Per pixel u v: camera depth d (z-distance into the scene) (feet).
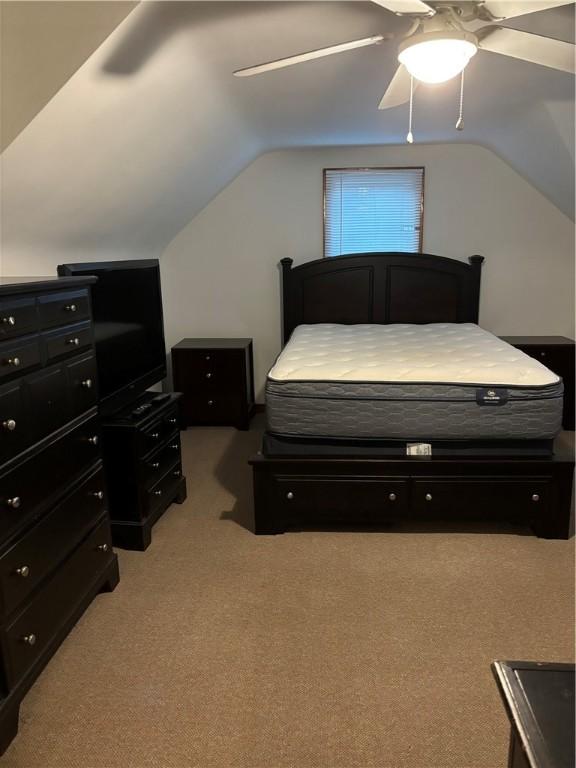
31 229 8.06
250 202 15.17
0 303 5.24
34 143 6.47
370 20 6.60
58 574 6.40
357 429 8.84
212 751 5.29
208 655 6.55
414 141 13.93
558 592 7.59
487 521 9.13
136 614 7.32
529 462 8.67
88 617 7.28
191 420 15.03
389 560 8.44
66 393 6.57
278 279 15.57
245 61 7.66
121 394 9.43
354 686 6.04
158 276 11.10
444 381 8.64
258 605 7.44
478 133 13.01
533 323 15.40
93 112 6.79
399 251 15.21
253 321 15.89
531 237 14.88
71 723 5.65
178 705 5.83
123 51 6.01
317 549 8.81
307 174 14.88
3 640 5.31
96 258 10.94
